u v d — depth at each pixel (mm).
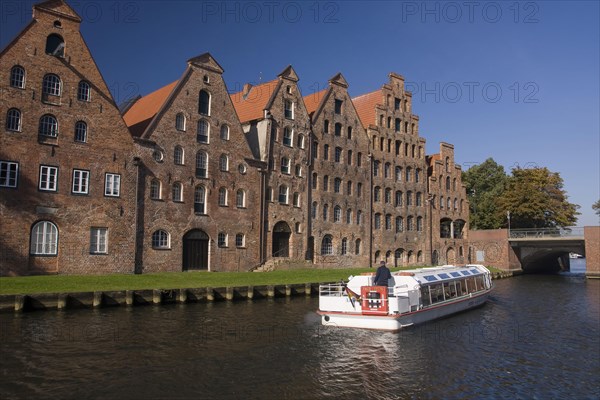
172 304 30797
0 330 21859
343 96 58688
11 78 33156
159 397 15195
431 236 70812
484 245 77125
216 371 17766
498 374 19047
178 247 41406
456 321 29547
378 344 22500
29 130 33688
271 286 35688
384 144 63969
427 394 16547
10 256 32406
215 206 44375
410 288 27672
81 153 36000
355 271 50031
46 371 16953
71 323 23781
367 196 60719
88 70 36781
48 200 34219
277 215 49875
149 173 39781
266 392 16000
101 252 36625
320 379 17453
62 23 35750
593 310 35375
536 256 80875
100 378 16531
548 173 86562
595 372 19672
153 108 44750
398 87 66750
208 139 44250
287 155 51281
